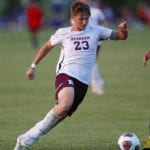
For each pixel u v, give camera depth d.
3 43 117.50
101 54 95.31
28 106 47.00
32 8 114.88
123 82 61.91
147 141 30.58
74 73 29.42
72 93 28.78
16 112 44.31
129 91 55.44
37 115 43.12
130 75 68.06
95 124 39.75
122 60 85.31
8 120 41.12
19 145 29.30
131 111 44.84
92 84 54.41
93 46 29.95
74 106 29.41
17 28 178.12
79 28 29.89
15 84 60.25
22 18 182.88
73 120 41.16
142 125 39.38
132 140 30.02
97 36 30.08
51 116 28.78
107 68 75.25
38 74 68.44
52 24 182.38
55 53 96.38
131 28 173.50
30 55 91.88
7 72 70.44
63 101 28.50
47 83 60.97
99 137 35.62
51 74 68.50
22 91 55.34
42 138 35.25
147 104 48.12
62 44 30.08
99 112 44.41
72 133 36.84
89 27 30.20
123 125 39.38
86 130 37.75
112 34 30.30
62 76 29.44
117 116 42.72
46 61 83.31
